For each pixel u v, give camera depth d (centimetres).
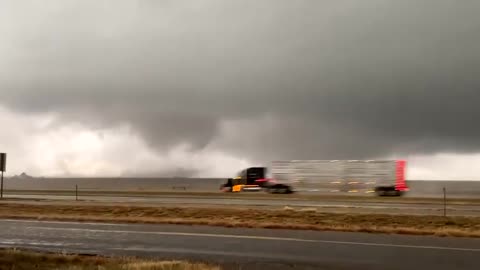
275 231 2203
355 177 5725
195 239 1958
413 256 1565
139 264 1377
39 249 1736
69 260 1481
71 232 2188
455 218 2514
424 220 2469
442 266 1409
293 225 2338
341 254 1608
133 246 1795
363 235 2062
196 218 2731
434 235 2053
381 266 1417
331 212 2889
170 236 2044
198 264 1407
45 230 2264
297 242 1869
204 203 3775
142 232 2178
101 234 2120
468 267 1393
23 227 2388
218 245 1806
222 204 3647
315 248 1728
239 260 1519
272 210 3005
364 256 1570
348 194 5650
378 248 1722
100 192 5703
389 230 2161
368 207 3378
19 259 1472
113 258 1523
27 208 3312
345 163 5772
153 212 3006
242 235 2069
